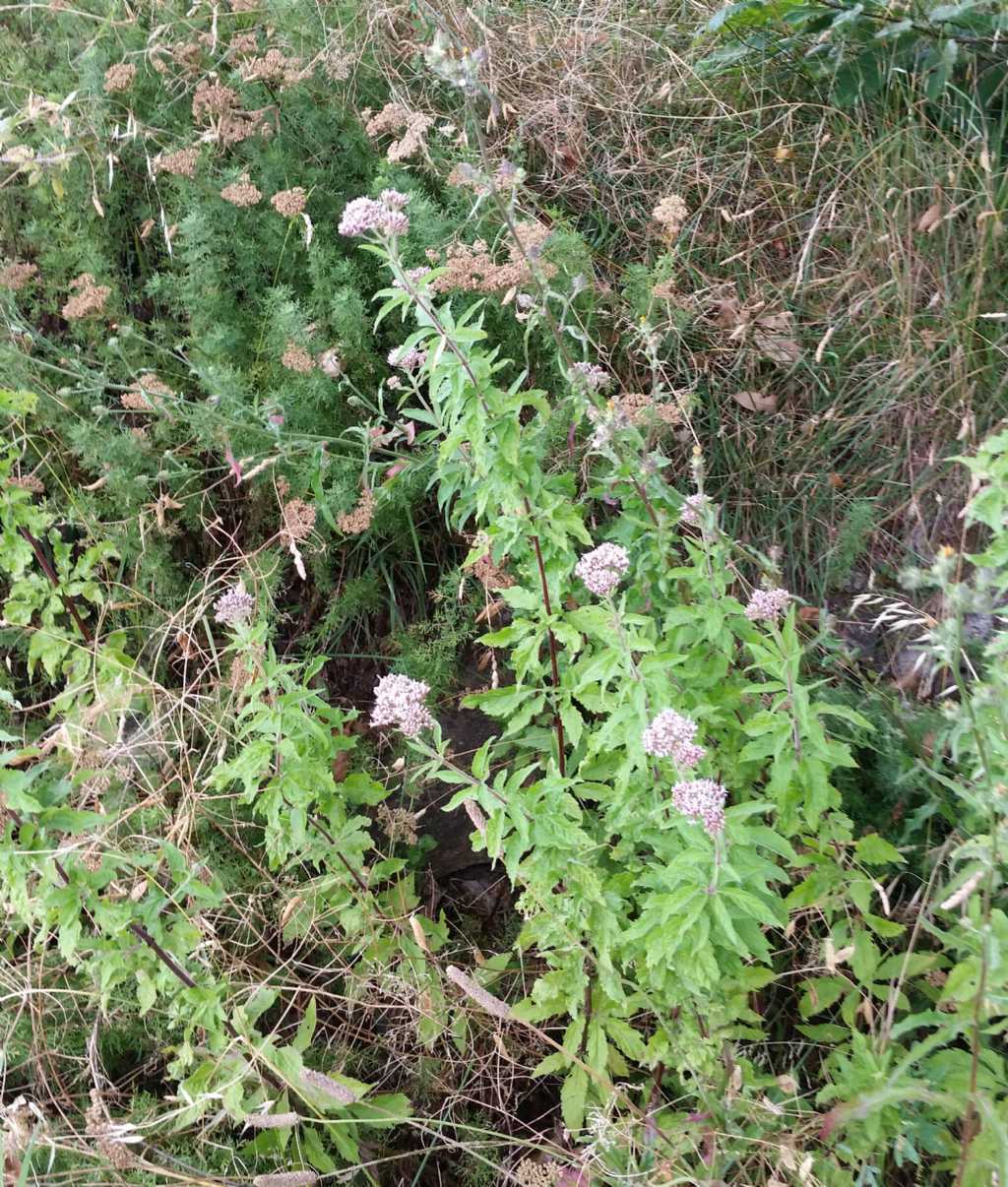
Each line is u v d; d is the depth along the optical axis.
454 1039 2.86
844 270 3.78
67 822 2.34
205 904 2.67
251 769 2.47
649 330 2.89
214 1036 2.50
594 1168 2.34
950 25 3.81
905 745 2.85
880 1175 2.19
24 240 3.74
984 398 3.55
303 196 3.35
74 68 3.82
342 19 4.05
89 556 3.15
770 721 2.27
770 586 2.76
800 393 3.76
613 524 3.07
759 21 4.01
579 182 4.03
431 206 3.55
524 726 2.74
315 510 3.16
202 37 3.92
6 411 3.02
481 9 4.18
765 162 4.04
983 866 1.84
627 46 4.26
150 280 3.62
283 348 3.38
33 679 3.50
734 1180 2.21
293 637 3.54
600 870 2.39
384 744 3.35
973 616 3.21
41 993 2.77
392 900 2.88
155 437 3.41
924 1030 2.50
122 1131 2.31
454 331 2.30
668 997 2.24
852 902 2.43
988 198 3.48
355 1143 2.59
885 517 3.55
